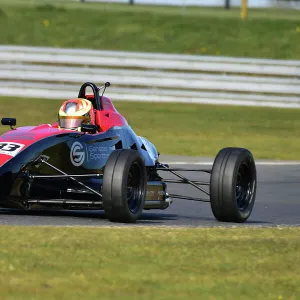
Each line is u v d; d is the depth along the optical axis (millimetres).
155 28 111188
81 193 30656
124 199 27953
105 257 21594
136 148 33875
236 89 86812
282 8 176875
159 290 18438
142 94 85938
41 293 17703
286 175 52156
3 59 85625
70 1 153875
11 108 78938
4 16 113188
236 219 31172
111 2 161000
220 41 107438
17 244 22688
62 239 23688
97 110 32562
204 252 22891
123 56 87000
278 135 74062
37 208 29484
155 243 23844
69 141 30094
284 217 34938
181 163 57094
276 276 20422
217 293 18438
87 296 17656
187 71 87812
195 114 82125
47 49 86000
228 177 30531
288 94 87062
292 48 106500
